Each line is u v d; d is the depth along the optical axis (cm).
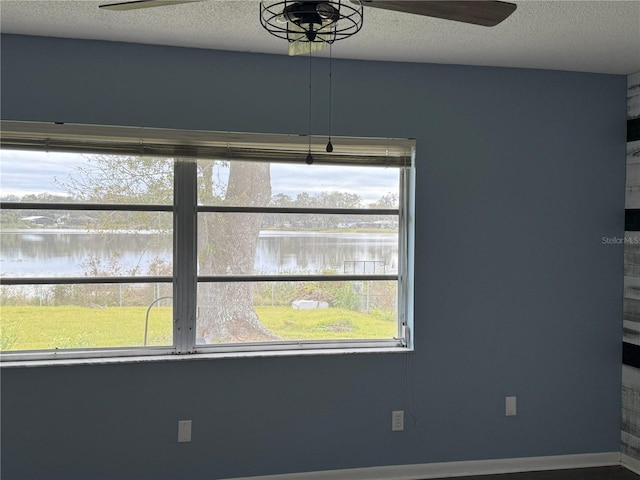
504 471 359
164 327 331
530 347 361
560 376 364
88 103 310
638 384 359
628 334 367
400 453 347
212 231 334
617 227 368
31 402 308
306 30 179
